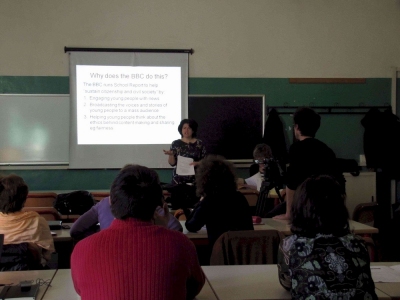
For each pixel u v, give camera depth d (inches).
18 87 227.5
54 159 230.7
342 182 124.3
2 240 77.9
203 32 237.6
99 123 233.3
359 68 247.0
